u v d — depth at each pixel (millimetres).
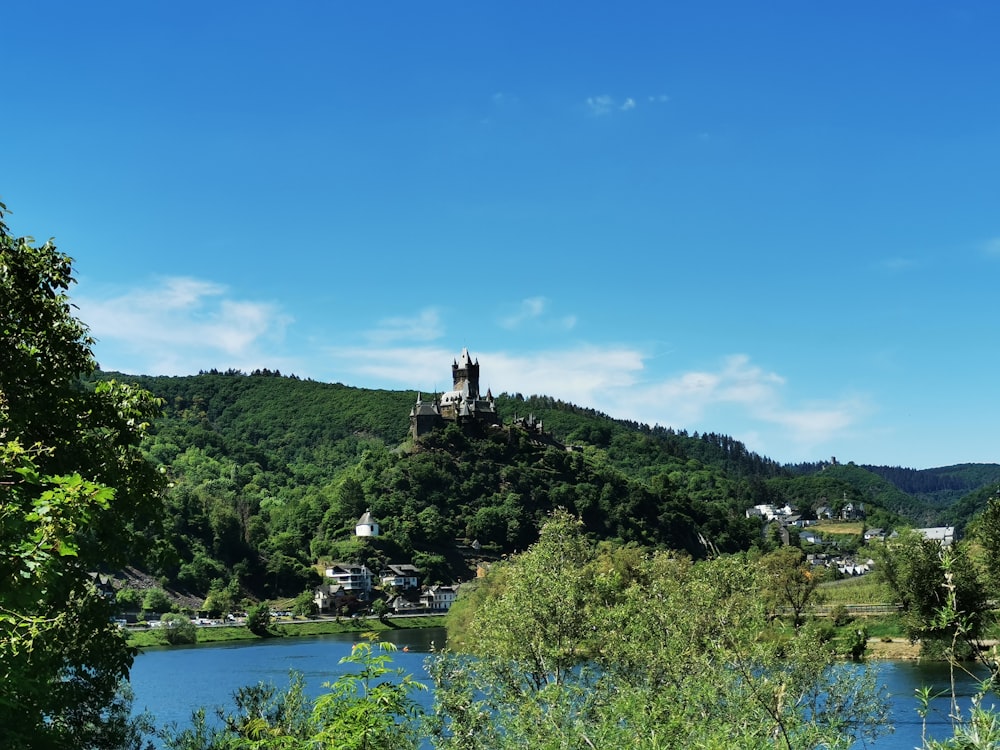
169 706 76062
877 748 45188
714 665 31688
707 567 42406
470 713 28922
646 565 50000
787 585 100875
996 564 62562
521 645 39281
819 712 32312
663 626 37125
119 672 26844
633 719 24391
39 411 23891
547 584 41281
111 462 25891
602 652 38625
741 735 21812
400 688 18516
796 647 34219
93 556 25266
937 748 13461
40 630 16578
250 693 27641
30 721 18375
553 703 25469
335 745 17609
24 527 13898
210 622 195125
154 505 28078
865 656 92812
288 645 165750
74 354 26625
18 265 24656
